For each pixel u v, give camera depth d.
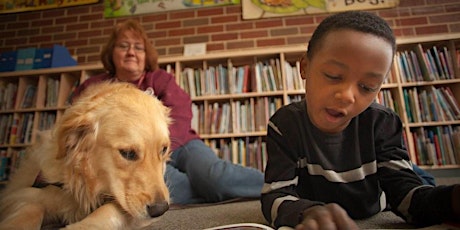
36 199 0.78
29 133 2.68
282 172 0.74
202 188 1.50
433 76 2.46
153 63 1.87
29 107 2.76
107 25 3.15
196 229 0.85
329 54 0.56
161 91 1.76
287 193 0.70
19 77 2.80
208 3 3.07
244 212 1.13
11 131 2.69
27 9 3.25
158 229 0.86
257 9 2.99
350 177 0.80
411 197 0.68
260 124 2.51
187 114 1.73
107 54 1.86
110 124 0.82
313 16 2.94
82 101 0.90
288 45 2.89
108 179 0.79
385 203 0.91
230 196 1.48
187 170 1.55
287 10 2.96
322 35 0.60
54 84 2.77
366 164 0.80
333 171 0.79
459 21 2.78
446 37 2.49
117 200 0.76
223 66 2.79
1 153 2.67
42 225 0.78
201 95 2.62
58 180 0.81
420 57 2.52
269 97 2.59
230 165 1.52
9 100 2.79
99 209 0.73
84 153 0.81
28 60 2.81
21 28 3.23
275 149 0.79
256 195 1.49
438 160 2.34
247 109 2.56
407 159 0.80
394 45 0.58
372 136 0.80
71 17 3.21
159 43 3.04
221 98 2.58
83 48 3.12
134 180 0.78
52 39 3.18
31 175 0.89
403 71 2.52
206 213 1.16
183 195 1.48
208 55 2.65
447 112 2.41
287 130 0.80
